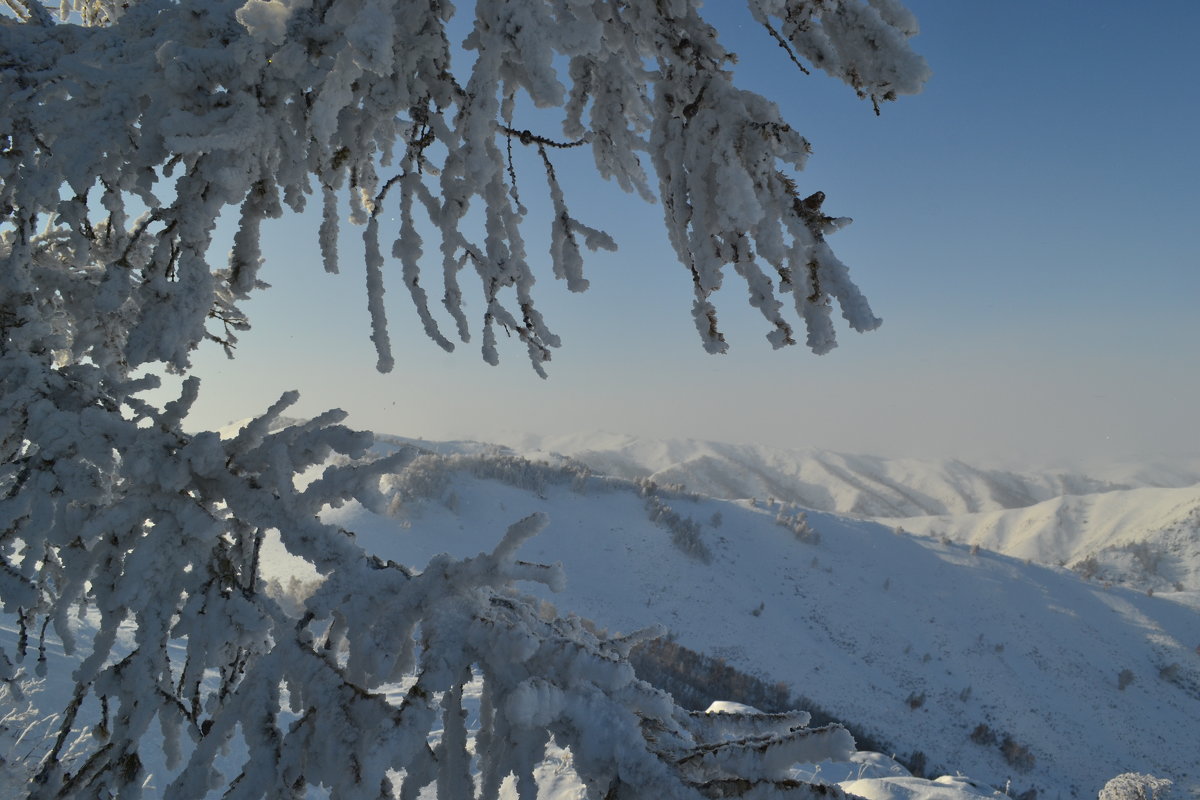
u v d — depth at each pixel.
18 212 2.56
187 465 1.92
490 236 1.92
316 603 1.67
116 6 3.38
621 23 1.94
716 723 1.61
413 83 1.98
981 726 70.50
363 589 1.66
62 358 3.42
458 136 1.91
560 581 1.55
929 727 71.06
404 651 1.61
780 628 88.75
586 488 113.06
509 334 2.05
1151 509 177.25
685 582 94.88
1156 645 93.25
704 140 1.70
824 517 122.62
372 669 1.54
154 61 2.17
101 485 1.97
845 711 70.69
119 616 1.89
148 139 2.04
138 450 1.95
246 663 1.99
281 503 1.82
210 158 2.00
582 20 1.80
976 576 108.50
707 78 1.71
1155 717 78.88
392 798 1.42
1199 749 73.75
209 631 1.79
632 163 2.11
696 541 103.69
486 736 1.50
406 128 2.38
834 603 98.12
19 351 2.36
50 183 2.40
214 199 2.00
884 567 110.44
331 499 1.76
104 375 2.32
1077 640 93.62
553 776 5.97
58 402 2.22
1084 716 77.31
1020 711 76.38
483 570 1.56
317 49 1.93
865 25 1.52
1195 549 139.12
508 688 1.45
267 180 2.13
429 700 1.44
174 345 1.99
